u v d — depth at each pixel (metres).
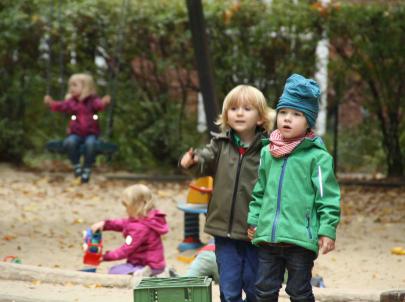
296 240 6.91
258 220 7.20
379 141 22.11
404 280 11.12
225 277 7.59
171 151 21.72
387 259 12.41
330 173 7.03
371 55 20.58
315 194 7.04
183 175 21.31
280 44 20.86
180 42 21.02
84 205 16.67
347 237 14.06
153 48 21.27
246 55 20.92
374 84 20.95
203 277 6.92
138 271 10.17
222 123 7.80
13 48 21.12
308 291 7.11
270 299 7.23
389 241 13.80
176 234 14.27
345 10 20.47
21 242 12.91
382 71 20.78
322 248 6.84
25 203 16.48
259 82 21.06
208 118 14.66
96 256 10.48
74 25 21.02
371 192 19.28
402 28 20.44
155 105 21.48
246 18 20.78
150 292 6.62
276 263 7.17
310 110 7.14
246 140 7.73
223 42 20.95
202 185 12.52
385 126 21.31
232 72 20.95
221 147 7.73
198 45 14.77
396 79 20.81
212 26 20.81
